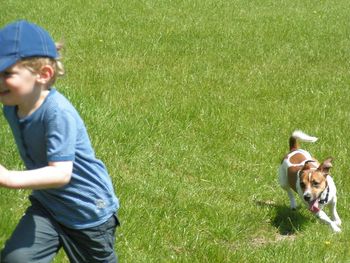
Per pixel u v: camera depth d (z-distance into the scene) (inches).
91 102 442.6
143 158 389.1
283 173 374.0
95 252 203.5
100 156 374.3
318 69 651.5
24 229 195.2
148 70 592.7
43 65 183.9
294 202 369.1
